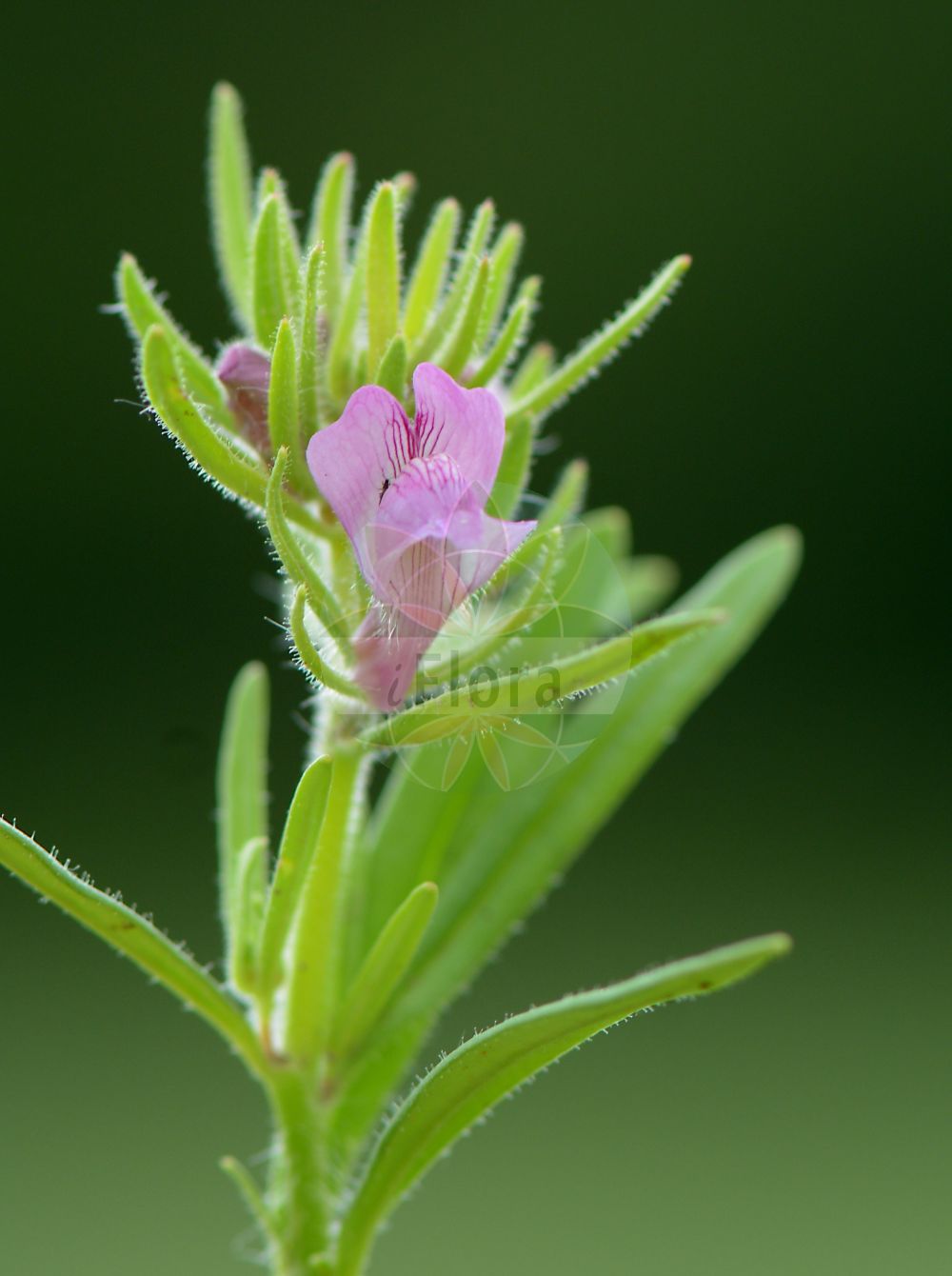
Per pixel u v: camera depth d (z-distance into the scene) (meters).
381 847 0.18
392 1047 0.18
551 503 0.18
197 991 0.17
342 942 0.18
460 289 0.17
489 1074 0.17
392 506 0.16
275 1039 0.17
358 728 0.17
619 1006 0.16
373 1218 0.17
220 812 0.18
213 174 0.18
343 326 0.17
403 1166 0.17
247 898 0.17
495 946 0.18
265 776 0.18
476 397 0.16
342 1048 0.17
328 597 0.16
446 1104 0.17
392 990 0.18
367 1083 0.18
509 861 0.18
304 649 0.16
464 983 0.18
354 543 0.16
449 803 0.18
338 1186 0.17
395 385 0.16
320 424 0.17
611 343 0.17
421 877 0.18
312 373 0.16
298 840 0.17
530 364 0.18
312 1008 0.17
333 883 0.17
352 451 0.16
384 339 0.17
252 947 0.17
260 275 0.17
